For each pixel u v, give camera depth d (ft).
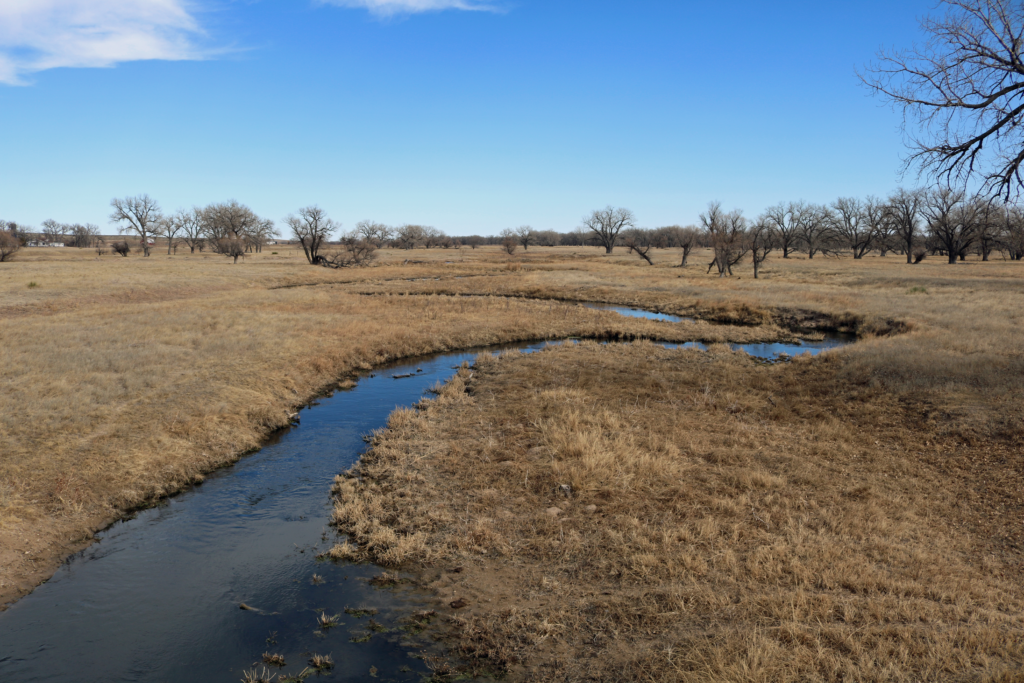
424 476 34.58
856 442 37.81
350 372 64.03
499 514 29.43
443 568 25.17
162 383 48.32
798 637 17.94
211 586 24.40
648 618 20.13
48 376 47.67
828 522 26.84
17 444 34.27
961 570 22.34
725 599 20.70
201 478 35.42
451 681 18.35
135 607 22.94
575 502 30.30
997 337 64.64
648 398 49.83
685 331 88.94
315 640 20.77
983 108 38.11
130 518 30.68
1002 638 17.35
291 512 31.35
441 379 61.31
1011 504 27.89
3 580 24.36
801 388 51.31
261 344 66.39
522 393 51.88
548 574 24.02
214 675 19.03
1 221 320.91
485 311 106.63
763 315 102.68
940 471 32.55
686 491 30.76
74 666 19.51
